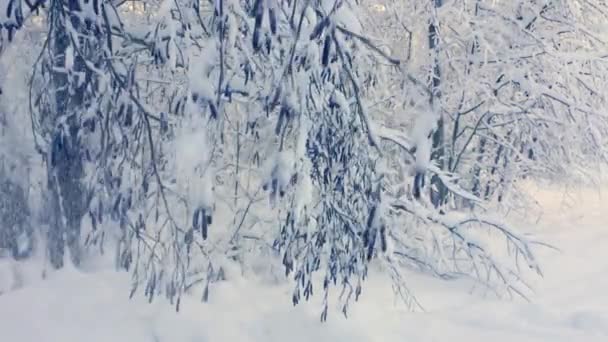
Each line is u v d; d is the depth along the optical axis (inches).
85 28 162.2
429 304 225.8
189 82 140.9
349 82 170.1
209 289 203.0
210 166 163.9
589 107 277.0
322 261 233.3
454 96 267.6
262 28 146.0
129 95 163.5
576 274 263.6
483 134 287.1
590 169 326.3
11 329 173.2
